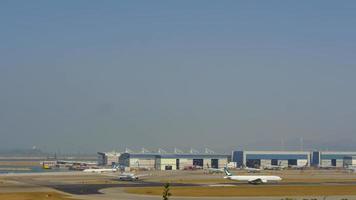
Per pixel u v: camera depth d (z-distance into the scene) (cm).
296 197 14600
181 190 16875
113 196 14775
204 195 15125
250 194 15525
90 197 14400
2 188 17662
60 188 17775
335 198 14325
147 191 16550
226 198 14225
